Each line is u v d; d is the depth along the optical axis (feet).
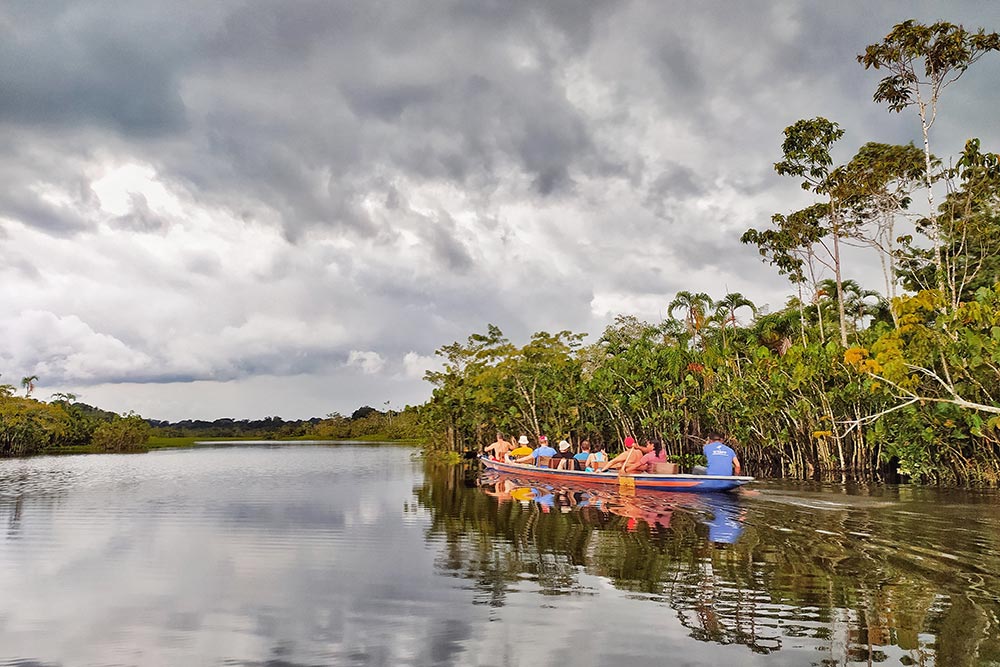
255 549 35.37
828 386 80.12
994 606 22.13
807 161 101.65
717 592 24.62
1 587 27.63
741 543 33.63
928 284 95.61
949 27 83.56
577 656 18.80
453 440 156.87
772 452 91.50
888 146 92.63
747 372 88.74
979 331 56.49
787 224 106.63
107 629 22.00
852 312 109.19
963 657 17.81
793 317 101.55
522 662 18.48
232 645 20.34
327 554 33.73
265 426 540.93
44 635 21.45
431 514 48.06
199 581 28.35
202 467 117.29
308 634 21.24
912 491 56.70
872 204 96.94
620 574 27.84
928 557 29.45
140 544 37.29
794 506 47.01
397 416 368.68
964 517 40.70
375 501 57.36
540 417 120.37
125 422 223.71
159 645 20.42
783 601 23.26
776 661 17.93
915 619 21.01
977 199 88.02
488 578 27.91
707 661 18.15
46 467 121.39
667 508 48.03
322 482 79.15
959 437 63.31
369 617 22.85
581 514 46.11
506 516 46.06
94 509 53.36
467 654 19.19
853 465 77.97
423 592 25.86
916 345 60.08
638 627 21.08
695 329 111.34
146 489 71.92
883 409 71.05
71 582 28.43
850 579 25.90
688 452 103.35
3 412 195.00
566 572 28.60
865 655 18.13
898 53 87.20
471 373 130.41
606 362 105.09
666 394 96.99
